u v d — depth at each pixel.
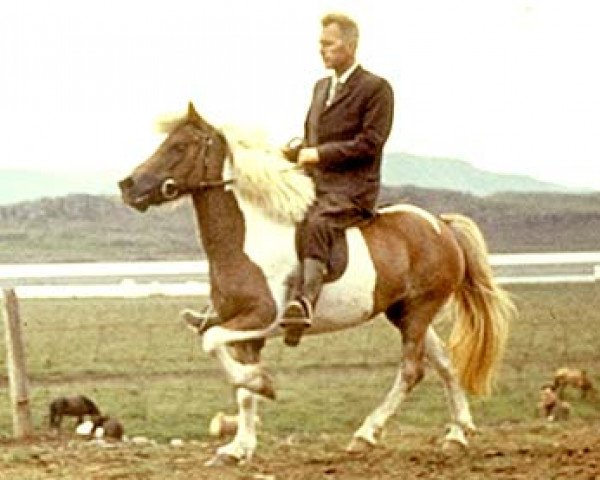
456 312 13.09
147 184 11.77
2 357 24.38
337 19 12.16
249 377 11.55
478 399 21.88
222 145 11.91
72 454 13.11
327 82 12.38
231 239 11.78
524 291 37.16
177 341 27.19
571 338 28.27
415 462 12.05
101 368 24.09
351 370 25.09
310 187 11.97
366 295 12.16
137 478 11.43
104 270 45.22
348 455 12.47
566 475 11.16
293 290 11.81
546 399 21.19
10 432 18.22
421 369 12.66
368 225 12.39
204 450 13.47
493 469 11.54
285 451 13.13
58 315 30.69
